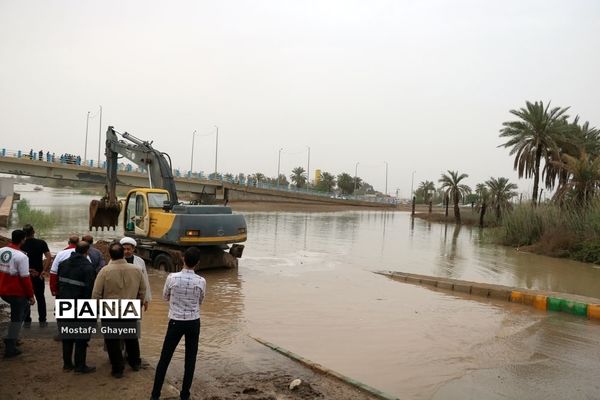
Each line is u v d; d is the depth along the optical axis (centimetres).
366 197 10781
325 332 978
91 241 740
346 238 3356
